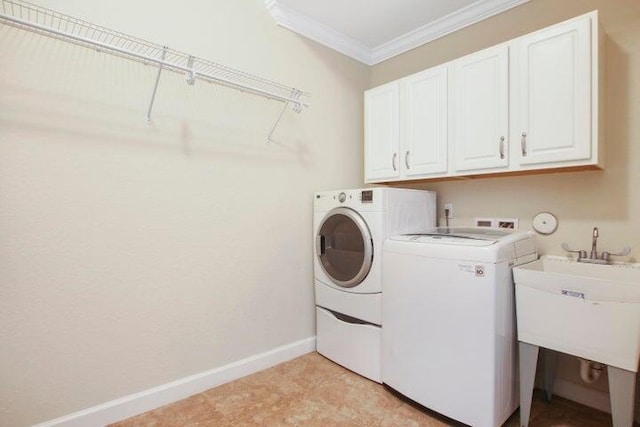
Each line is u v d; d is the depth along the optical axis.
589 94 1.49
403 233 2.06
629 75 1.67
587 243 1.78
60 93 1.46
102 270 1.58
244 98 2.08
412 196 2.15
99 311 1.58
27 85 1.39
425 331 1.67
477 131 1.87
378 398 1.84
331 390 1.92
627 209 1.67
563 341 1.42
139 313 1.69
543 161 1.63
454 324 1.57
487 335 1.47
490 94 1.81
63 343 1.49
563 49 1.56
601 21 1.74
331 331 2.28
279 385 1.98
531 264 1.74
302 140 2.40
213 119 1.94
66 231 1.49
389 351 1.87
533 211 1.99
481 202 2.23
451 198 2.39
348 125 2.74
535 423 1.63
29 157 1.40
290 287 2.34
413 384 1.73
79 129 1.51
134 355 1.68
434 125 2.06
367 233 1.99
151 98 1.72
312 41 2.47
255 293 2.15
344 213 2.11
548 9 1.94
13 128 1.37
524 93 1.69
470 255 1.51
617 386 1.30
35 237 1.42
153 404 1.73
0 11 1.35
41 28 1.22
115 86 1.61
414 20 2.41
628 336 1.26
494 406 1.47
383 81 2.86
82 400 1.54
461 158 1.94
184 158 1.83
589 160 1.50
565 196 1.86
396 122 2.28
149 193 1.71
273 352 2.23
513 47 1.73
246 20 2.09
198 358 1.90
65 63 1.48
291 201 2.34
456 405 1.56
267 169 2.20
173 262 1.80
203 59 1.88
